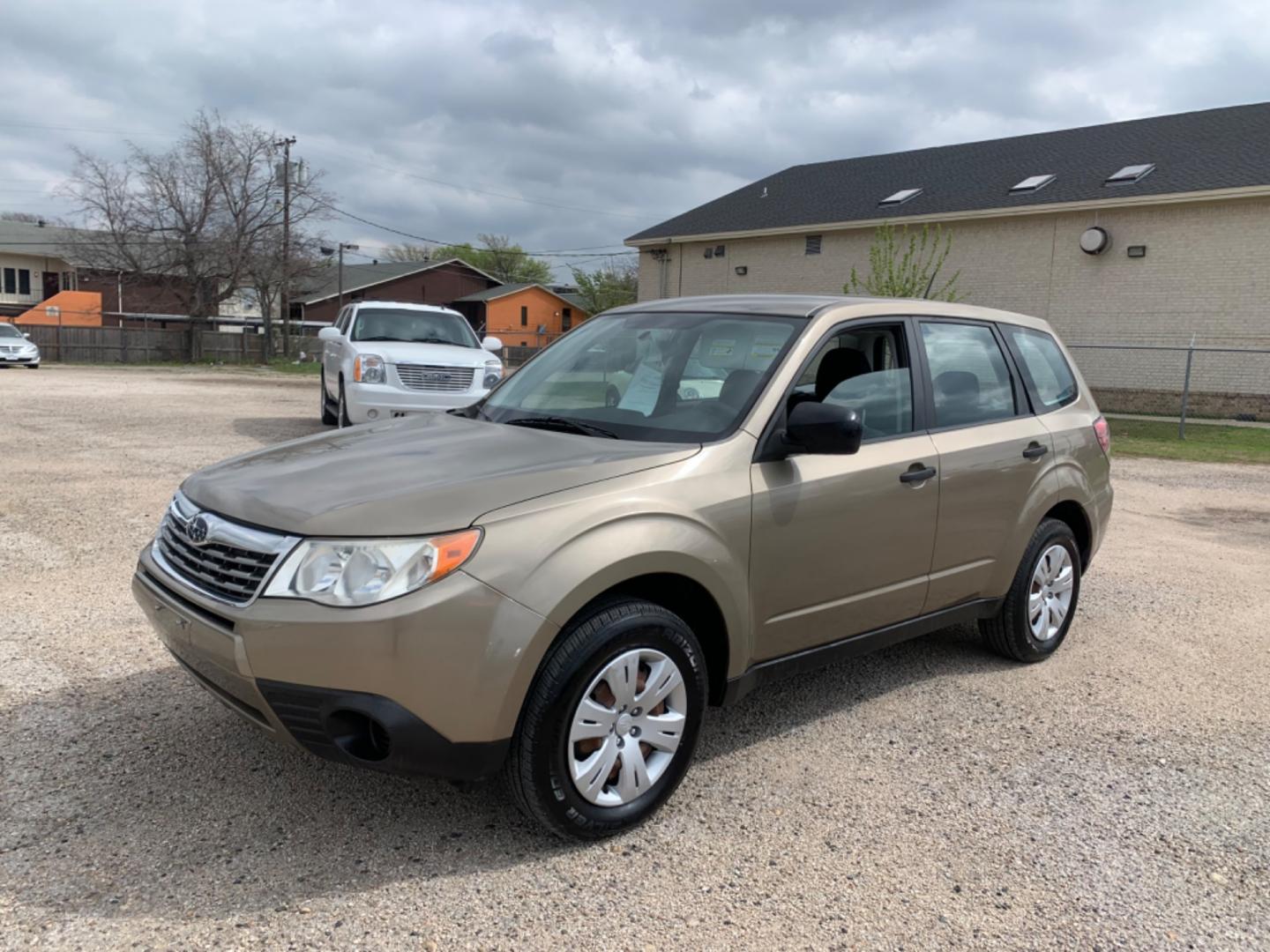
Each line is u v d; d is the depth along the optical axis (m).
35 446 10.92
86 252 38.91
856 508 3.67
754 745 3.81
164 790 3.21
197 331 40.03
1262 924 2.73
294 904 2.62
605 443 3.40
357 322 12.06
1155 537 8.30
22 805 3.06
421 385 10.97
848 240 27.58
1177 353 21.67
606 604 2.98
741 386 3.59
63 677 4.12
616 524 2.94
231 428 13.38
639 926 2.60
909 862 2.98
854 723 4.06
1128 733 4.05
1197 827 3.27
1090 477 5.04
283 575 2.67
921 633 4.21
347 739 2.70
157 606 3.05
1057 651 5.10
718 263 31.22
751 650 3.43
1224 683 4.69
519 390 4.27
